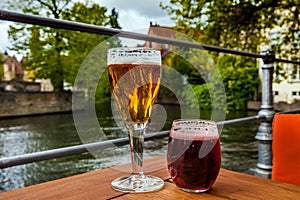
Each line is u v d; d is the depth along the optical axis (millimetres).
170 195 536
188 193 545
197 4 5285
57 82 12703
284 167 821
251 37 5473
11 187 4023
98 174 661
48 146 6488
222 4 5328
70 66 12453
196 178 537
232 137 6078
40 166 4891
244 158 4492
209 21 5453
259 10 5301
